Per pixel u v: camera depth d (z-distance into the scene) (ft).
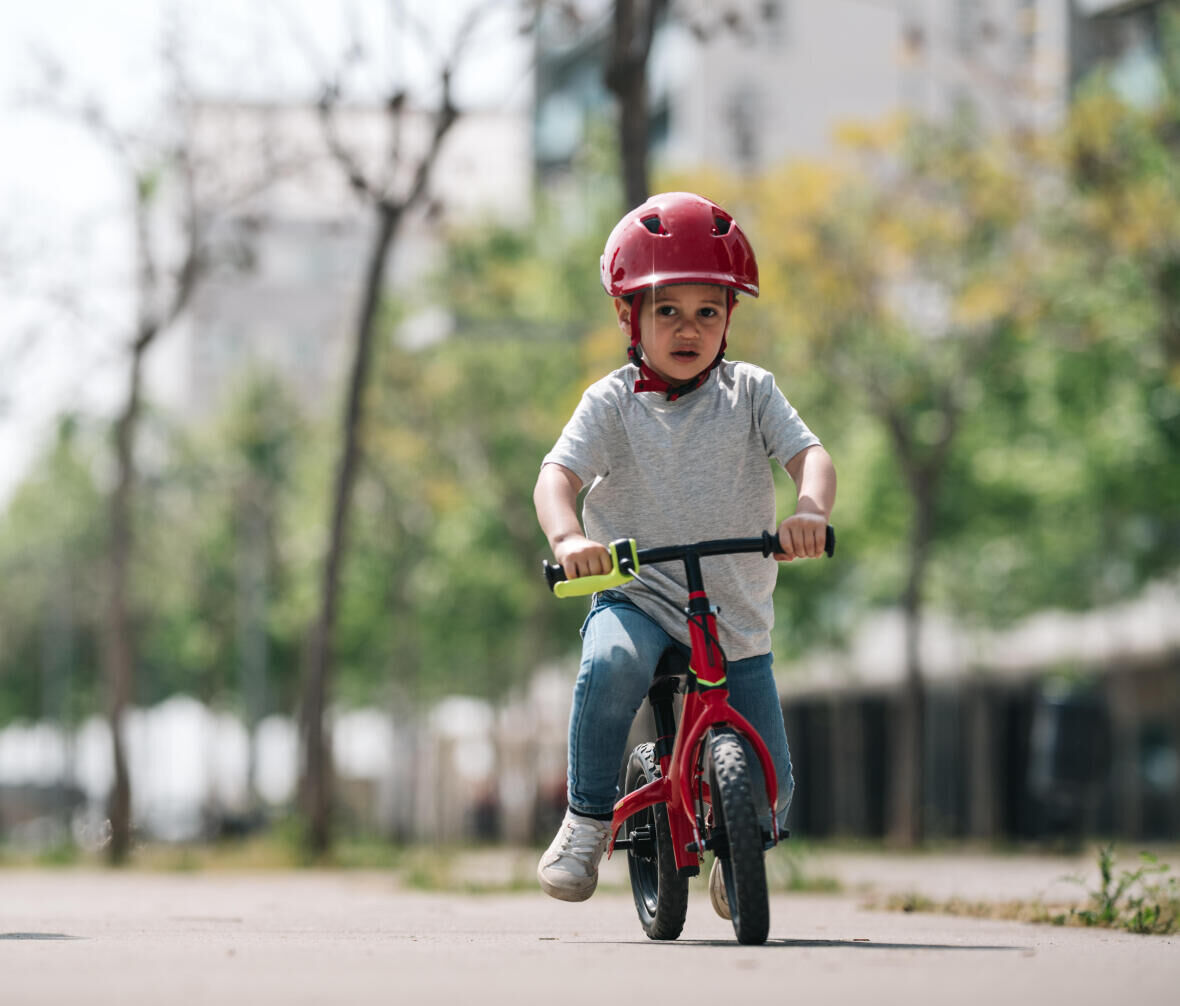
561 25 88.53
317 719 103.09
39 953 21.31
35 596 295.48
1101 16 164.04
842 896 52.90
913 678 138.00
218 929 29.14
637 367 25.50
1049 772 127.24
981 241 133.90
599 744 24.39
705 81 255.09
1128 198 113.50
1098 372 129.39
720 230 24.67
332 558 104.22
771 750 25.29
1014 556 154.71
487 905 45.65
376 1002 15.34
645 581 24.53
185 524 256.11
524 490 190.90
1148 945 24.23
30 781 301.63
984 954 21.07
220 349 438.40
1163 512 135.54
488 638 211.20
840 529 155.53
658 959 19.84
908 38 143.43
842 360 140.15
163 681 270.26
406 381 190.29
